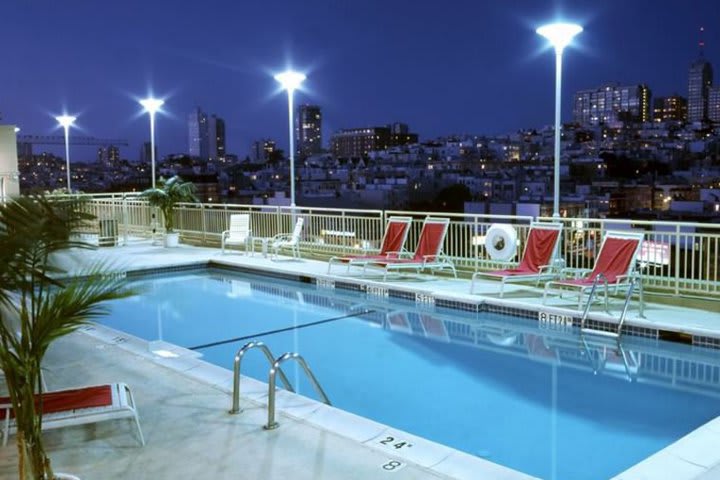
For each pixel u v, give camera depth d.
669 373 6.86
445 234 10.91
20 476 3.10
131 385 5.61
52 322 3.07
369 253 12.65
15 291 3.06
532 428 5.48
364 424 4.66
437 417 5.76
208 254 14.55
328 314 9.82
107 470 3.96
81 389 4.55
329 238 13.52
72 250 3.24
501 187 43.62
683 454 4.18
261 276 12.88
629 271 8.27
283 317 9.69
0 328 3.04
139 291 3.48
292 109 14.23
